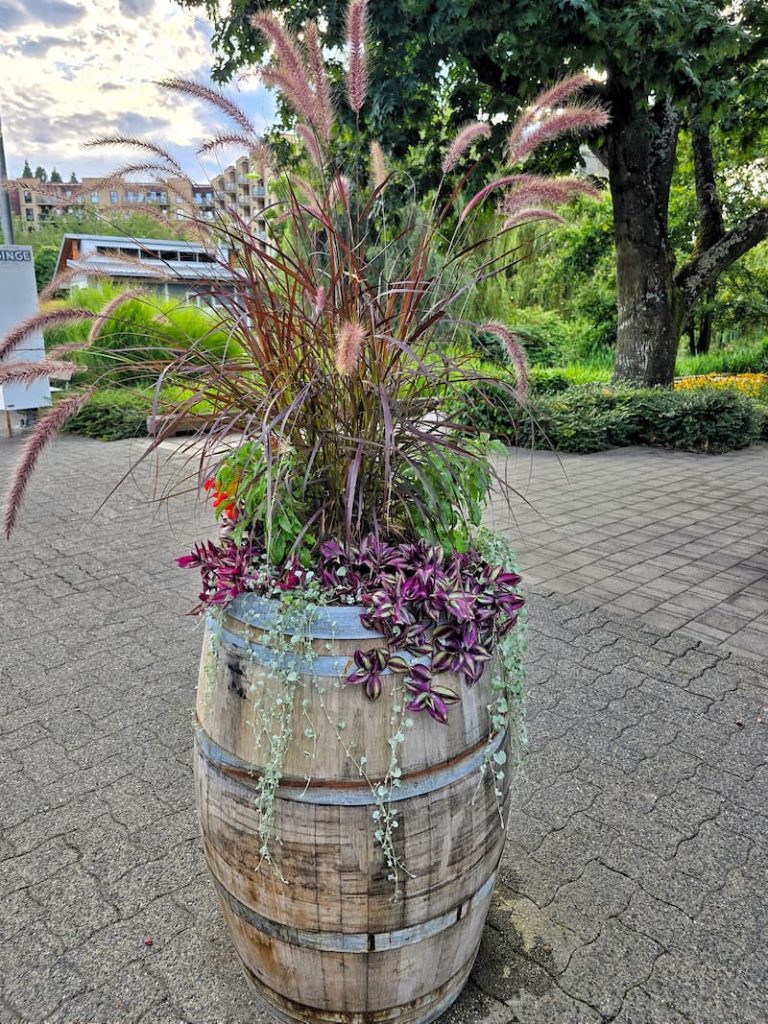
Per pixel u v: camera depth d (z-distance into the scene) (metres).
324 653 1.30
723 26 6.63
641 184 9.47
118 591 4.07
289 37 1.66
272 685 1.33
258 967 1.53
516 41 6.82
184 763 2.51
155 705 2.87
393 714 1.31
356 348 1.20
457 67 7.71
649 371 10.11
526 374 1.55
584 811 2.27
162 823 2.21
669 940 1.81
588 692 2.98
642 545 5.07
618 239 9.96
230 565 1.44
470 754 1.40
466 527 1.62
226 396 1.53
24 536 5.01
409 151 7.89
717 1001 1.65
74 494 6.09
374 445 1.39
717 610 3.89
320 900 1.35
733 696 2.96
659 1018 1.61
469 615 1.33
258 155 1.76
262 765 1.35
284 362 1.45
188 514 5.52
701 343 22.11
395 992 1.48
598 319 20.31
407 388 1.52
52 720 2.76
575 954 1.77
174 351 1.56
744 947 1.79
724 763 2.51
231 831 1.41
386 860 1.33
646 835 2.17
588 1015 1.62
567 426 8.83
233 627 1.40
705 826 2.21
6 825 2.19
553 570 4.50
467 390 1.71
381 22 6.55
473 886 1.48
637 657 3.30
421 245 1.59
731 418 8.98
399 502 1.55
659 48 6.68
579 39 6.68
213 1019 1.60
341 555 1.41
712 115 7.61
